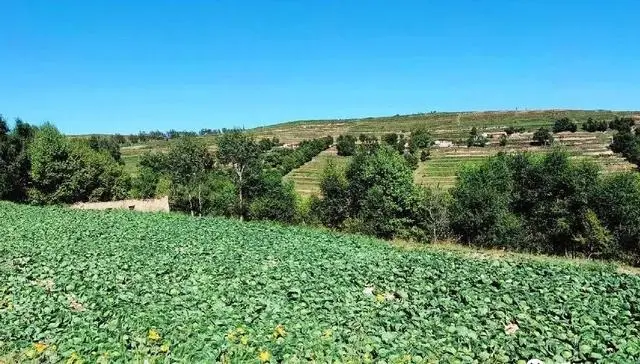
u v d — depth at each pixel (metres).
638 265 37.00
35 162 66.00
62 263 24.30
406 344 14.30
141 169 88.88
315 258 26.12
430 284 20.95
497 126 180.00
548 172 41.09
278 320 16.06
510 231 41.12
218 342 14.10
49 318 16.53
